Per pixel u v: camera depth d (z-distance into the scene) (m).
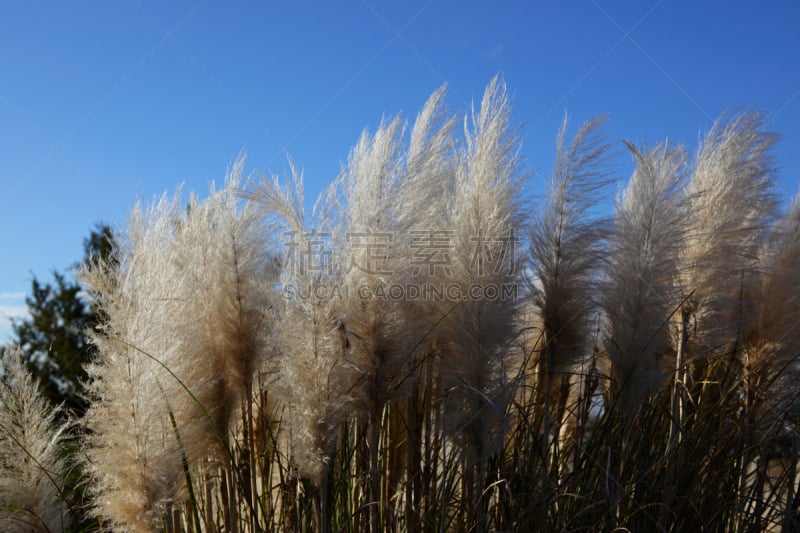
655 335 3.51
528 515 3.33
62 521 3.40
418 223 3.36
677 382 3.70
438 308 3.38
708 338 3.83
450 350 3.45
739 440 3.72
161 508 3.12
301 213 3.13
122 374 3.06
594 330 3.73
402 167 3.25
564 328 3.57
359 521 3.43
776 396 3.78
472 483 3.39
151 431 3.07
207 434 3.40
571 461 3.70
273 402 3.79
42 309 10.22
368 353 3.19
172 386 3.19
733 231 3.83
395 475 3.60
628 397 3.51
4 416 3.33
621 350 3.55
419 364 3.50
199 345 3.37
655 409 3.73
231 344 3.49
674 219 3.62
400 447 3.67
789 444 3.88
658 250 3.50
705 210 3.96
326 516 3.31
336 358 3.11
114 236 3.23
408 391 3.30
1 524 3.28
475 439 3.25
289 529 3.40
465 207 3.34
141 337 3.10
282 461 3.68
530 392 3.79
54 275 10.73
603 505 3.34
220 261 3.50
